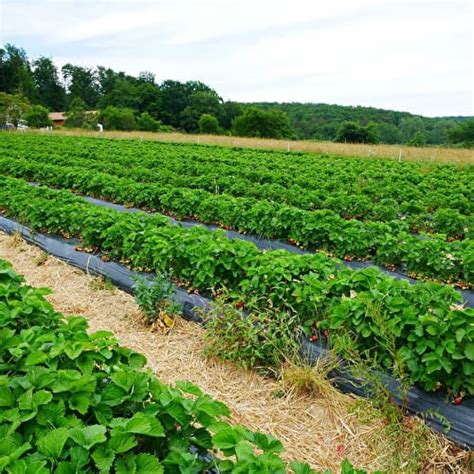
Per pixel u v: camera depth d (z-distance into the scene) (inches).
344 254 356.2
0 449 102.9
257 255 255.0
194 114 3740.2
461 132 2434.8
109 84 5054.1
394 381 193.0
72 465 99.1
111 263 332.2
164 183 605.3
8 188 502.3
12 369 144.5
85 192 595.5
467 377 180.1
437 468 160.9
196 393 128.4
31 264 356.8
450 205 486.9
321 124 3607.3
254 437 115.8
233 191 548.7
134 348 231.5
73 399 121.5
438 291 204.8
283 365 206.1
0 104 2733.8
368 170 748.6
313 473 111.0
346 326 202.1
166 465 109.6
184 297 270.8
